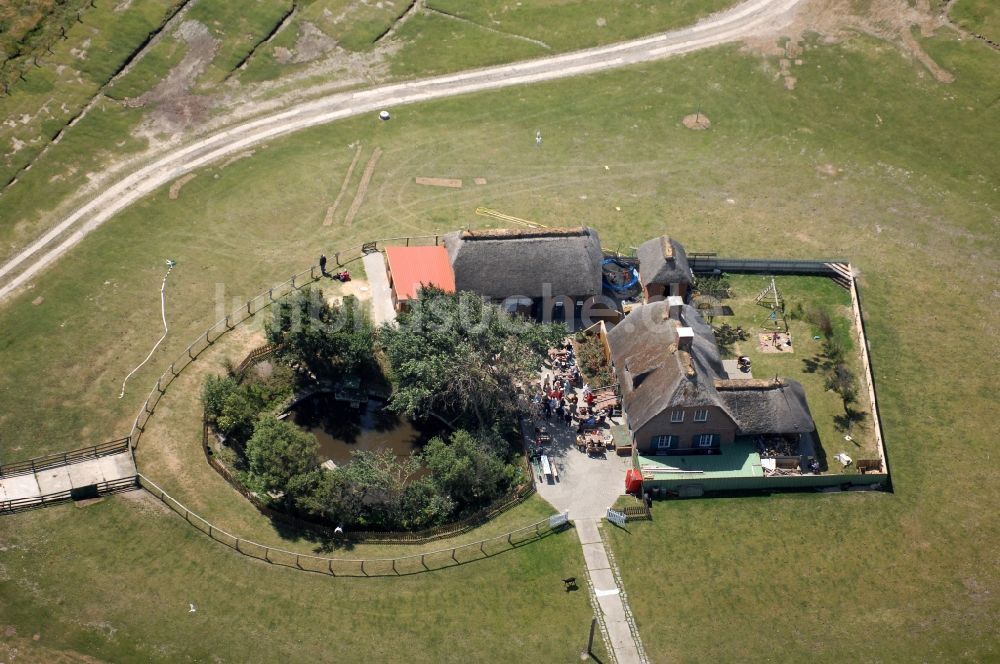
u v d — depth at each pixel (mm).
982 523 73125
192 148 100375
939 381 83500
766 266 91562
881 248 95438
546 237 83625
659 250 86062
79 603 63312
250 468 71312
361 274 88312
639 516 71500
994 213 99812
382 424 77250
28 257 87562
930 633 66375
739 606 66750
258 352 79438
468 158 102750
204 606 63594
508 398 74688
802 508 73000
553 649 63438
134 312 83062
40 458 71188
